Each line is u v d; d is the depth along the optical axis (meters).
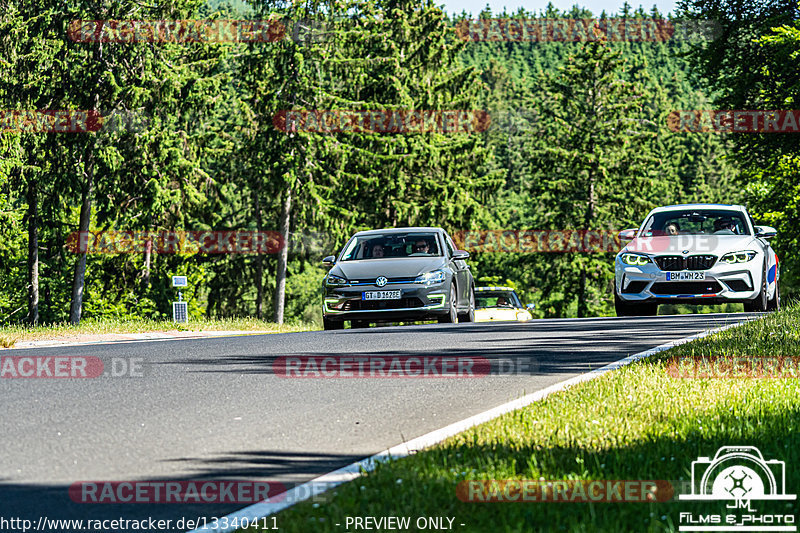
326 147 165.25
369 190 178.00
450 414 28.73
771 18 121.06
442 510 17.53
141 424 27.31
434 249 68.12
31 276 170.25
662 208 68.19
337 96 167.62
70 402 31.09
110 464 22.48
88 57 141.38
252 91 164.50
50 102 142.50
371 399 31.39
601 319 63.34
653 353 40.34
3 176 142.00
